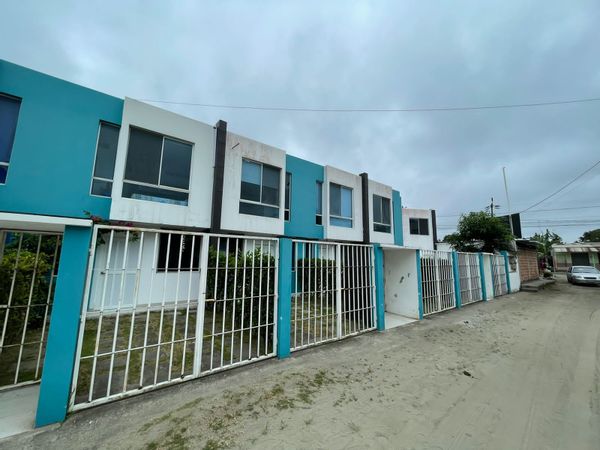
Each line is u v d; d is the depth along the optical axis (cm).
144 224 775
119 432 247
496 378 385
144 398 303
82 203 699
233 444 236
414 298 751
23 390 323
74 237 276
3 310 370
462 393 341
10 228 327
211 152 907
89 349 464
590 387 360
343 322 558
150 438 240
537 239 4381
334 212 1314
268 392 325
